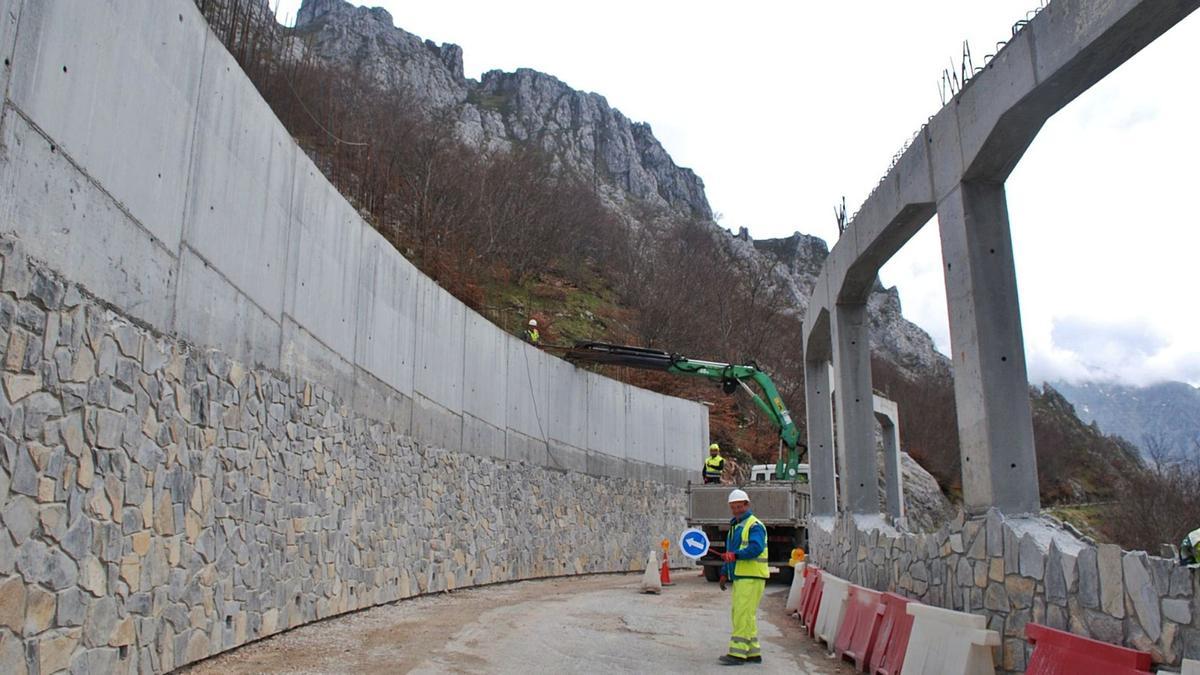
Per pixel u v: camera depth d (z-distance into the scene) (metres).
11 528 5.46
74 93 6.29
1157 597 5.60
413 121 38.06
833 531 14.59
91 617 6.42
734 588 10.45
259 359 10.12
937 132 9.59
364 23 96.81
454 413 17.88
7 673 5.38
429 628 11.95
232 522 9.22
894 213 11.00
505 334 21.03
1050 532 7.50
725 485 22.55
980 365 8.57
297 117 26.56
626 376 37.84
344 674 8.72
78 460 6.28
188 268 8.33
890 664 8.70
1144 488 49.94
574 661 10.05
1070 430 77.56
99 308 6.64
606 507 25.67
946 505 44.88
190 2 8.42
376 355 14.33
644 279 49.03
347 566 12.70
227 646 9.06
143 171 7.43
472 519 18.28
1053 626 6.83
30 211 5.72
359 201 27.28
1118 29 6.63
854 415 13.72
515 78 120.25
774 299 60.09
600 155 117.88
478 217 39.12
